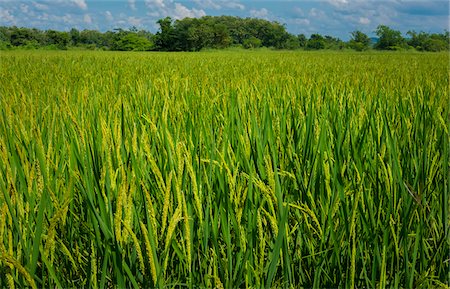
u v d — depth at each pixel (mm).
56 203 1420
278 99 3824
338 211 1663
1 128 2461
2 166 1753
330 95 3834
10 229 1362
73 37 103875
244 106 2959
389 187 1633
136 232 1502
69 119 2561
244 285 1526
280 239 1283
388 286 1567
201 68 12102
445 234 1546
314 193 1749
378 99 3268
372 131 2223
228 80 7453
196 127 2344
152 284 1350
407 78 7559
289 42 107250
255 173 1725
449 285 1520
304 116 2584
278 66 13273
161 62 16172
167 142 1675
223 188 1521
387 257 1601
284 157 2021
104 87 5867
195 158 1707
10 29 86625
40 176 1536
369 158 1911
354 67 12844
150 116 2783
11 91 6070
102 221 1328
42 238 1511
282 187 1714
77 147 1674
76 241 1653
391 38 77750
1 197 1433
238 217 1419
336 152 1708
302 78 7273
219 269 1546
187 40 82312
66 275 1536
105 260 1307
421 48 75500
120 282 1279
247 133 2137
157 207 1683
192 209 1539
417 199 1504
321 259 1470
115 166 1681
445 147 1766
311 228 1654
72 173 1387
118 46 85375
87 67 12719
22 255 1436
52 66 13281
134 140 1513
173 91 4348
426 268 1561
